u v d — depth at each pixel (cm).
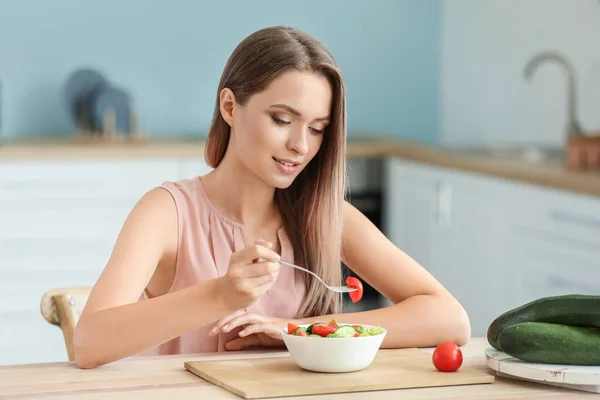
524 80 542
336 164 207
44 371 170
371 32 594
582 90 500
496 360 166
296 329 173
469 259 454
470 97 584
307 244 214
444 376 164
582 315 163
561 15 511
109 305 183
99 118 525
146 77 560
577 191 369
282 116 191
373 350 168
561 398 154
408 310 202
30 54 542
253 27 573
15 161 467
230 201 212
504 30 555
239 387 154
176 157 490
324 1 584
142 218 203
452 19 594
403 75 601
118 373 168
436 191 481
